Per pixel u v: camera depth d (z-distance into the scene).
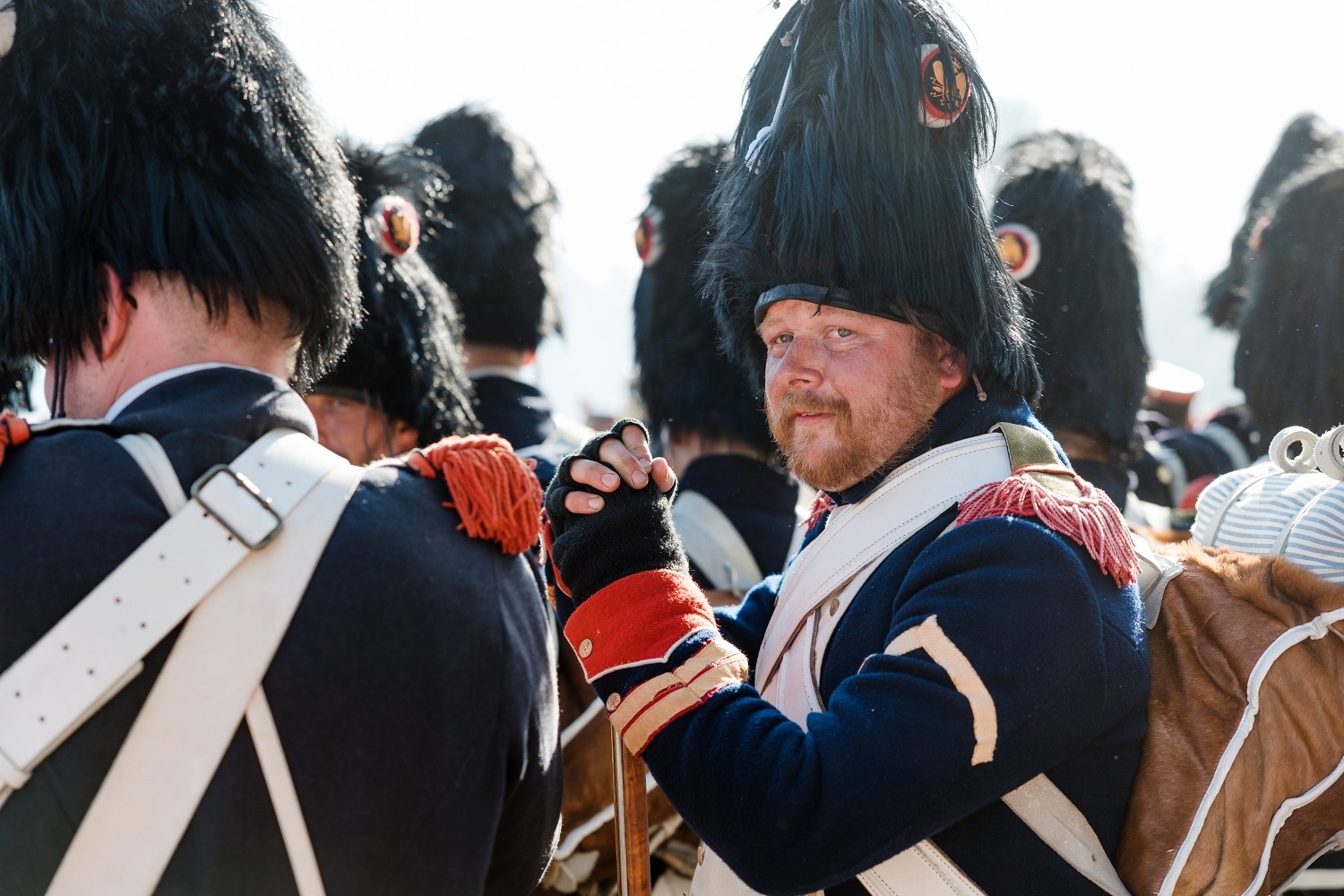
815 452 1.50
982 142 1.56
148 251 1.13
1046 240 2.83
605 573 1.41
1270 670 1.41
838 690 1.36
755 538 2.68
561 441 2.91
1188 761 1.38
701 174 2.96
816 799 1.28
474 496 1.18
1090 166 2.93
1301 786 1.41
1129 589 1.41
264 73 1.22
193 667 1.01
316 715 1.04
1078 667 1.30
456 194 3.00
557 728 1.29
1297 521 1.67
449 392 2.40
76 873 0.98
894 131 1.48
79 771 0.99
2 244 1.15
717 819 1.32
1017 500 1.39
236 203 1.16
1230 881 1.35
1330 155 3.16
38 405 1.30
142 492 1.04
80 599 1.00
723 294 1.69
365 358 2.27
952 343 1.51
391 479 1.16
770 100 1.61
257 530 1.04
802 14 1.55
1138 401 2.87
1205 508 1.87
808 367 1.50
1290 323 2.89
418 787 1.08
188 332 1.15
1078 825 1.36
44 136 1.14
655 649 1.37
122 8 1.17
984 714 1.27
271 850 1.03
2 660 0.99
